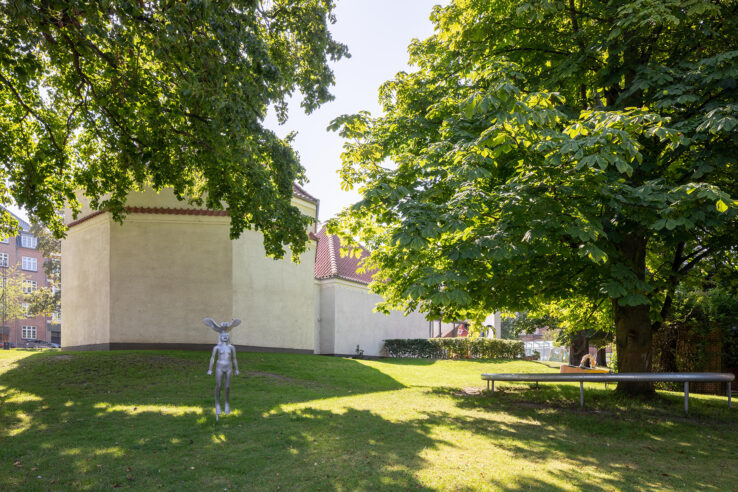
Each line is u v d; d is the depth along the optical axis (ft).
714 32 29.55
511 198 26.76
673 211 25.46
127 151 44.09
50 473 18.44
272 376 45.85
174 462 19.85
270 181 44.09
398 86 42.86
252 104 33.30
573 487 17.70
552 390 47.83
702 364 51.03
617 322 40.47
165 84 38.78
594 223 25.73
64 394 35.04
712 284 49.62
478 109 23.76
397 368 66.08
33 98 44.37
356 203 29.53
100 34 27.27
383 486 17.42
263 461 20.04
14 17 26.99
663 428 28.58
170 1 27.35
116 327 60.49
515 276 34.45
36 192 45.09
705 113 28.58
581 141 23.24
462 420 30.07
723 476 19.67
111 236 61.82
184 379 41.34
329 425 26.58
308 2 42.91
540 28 37.32
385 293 48.91
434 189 31.17
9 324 222.28
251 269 66.49
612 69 33.53
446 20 39.27
